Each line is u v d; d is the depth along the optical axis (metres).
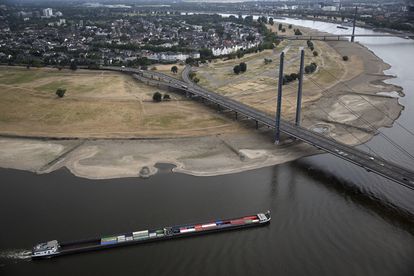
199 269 97.94
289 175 144.50
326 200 127.81
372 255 102.50
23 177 144.12
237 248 105.31
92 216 118.62
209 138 179.88
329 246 105.81
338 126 194.38
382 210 122.12
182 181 140.12
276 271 97.00
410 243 107.00
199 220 116.38
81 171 148.00
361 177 142.88
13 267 98.69
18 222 115.94
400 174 125.81
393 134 185.25
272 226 114.31
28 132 187.75
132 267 98.75
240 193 132.12
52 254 101.25
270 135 182.00
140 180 140.88
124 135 183.62
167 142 175.62
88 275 96.12
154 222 115.56
